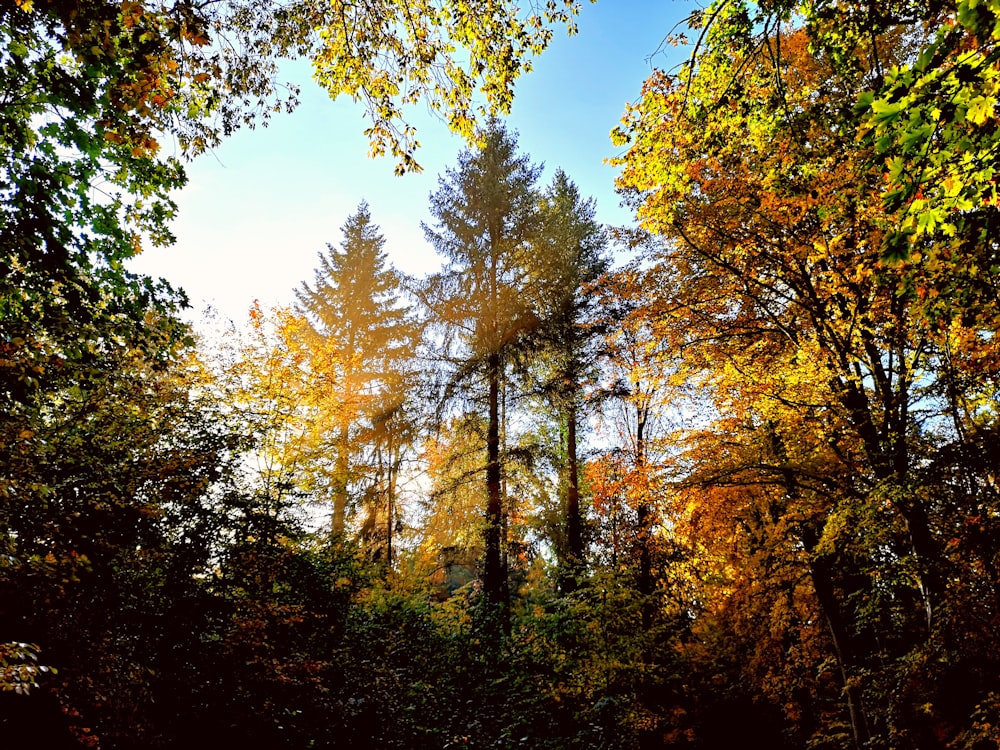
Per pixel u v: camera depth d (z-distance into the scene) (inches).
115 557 240.7
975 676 272.7
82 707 195.8
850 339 329.4
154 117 227.8
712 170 335.3
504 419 751.7
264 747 267.0
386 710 359.9
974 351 278.2
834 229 323.9
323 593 380.8
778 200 309.9
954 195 118.7
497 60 243.0
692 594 611.8
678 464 420.2
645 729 458.0
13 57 218.5
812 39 225.1
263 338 519.5
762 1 206.2
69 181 246.1
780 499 444.8
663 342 426.9
